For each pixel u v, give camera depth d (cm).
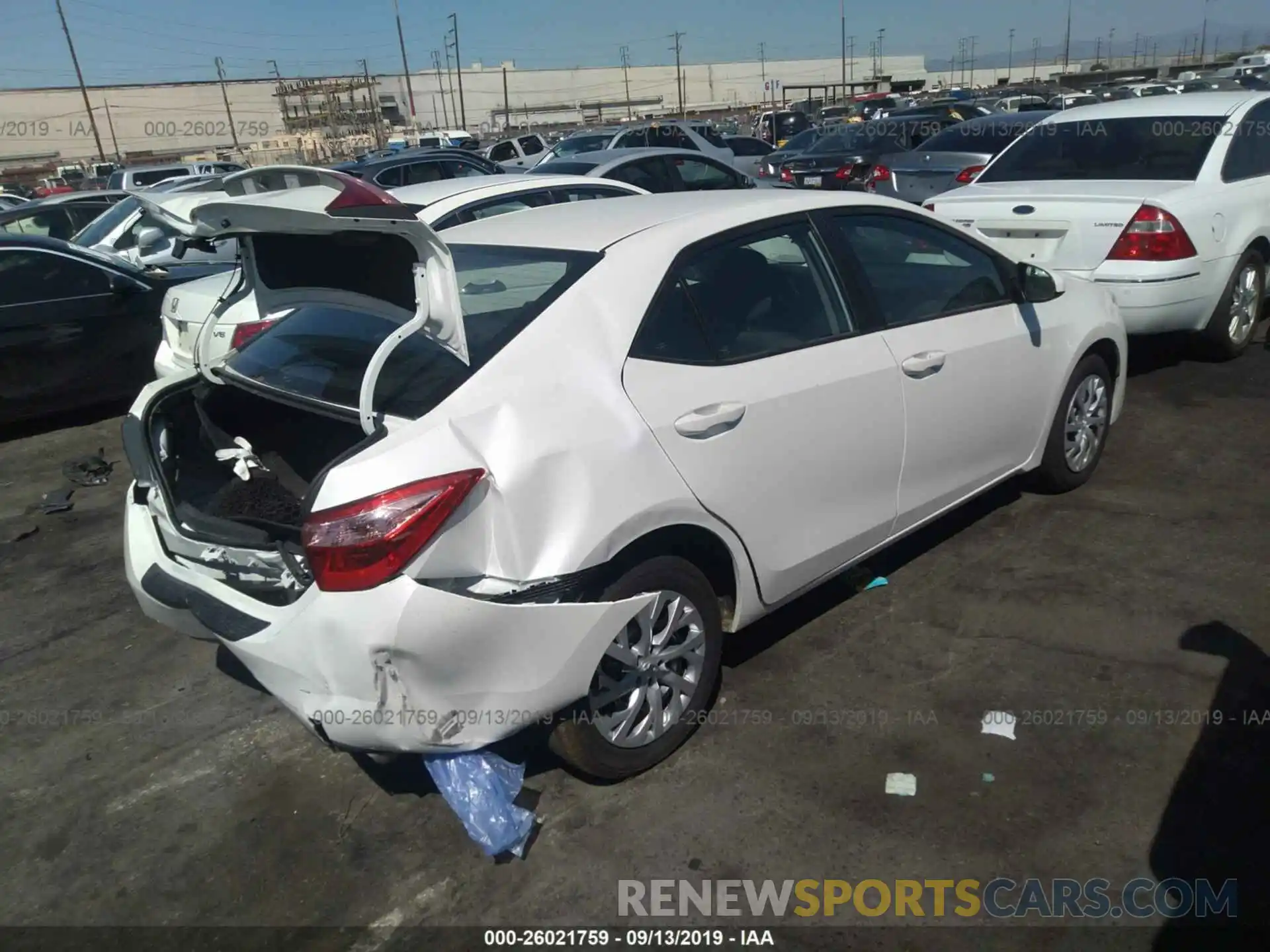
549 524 259
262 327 468
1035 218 609
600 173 986
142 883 276
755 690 341
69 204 1133
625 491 271
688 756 310
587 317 286
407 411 259
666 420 284
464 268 326
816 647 365
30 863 287
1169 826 269
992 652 353
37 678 389
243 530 288
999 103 2839
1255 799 276
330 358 308
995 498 479
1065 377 441
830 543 343
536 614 255
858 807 283
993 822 275
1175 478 486
